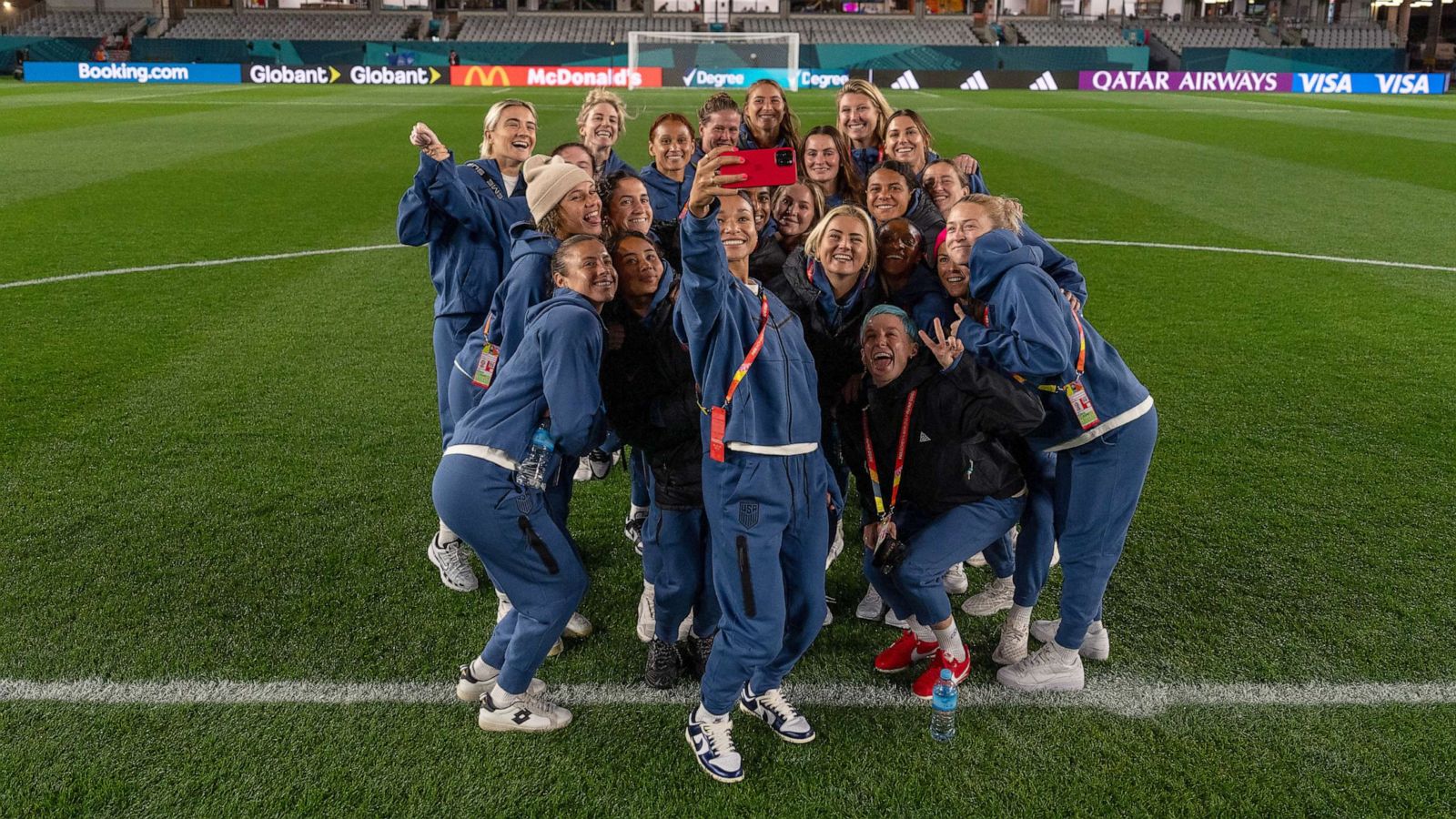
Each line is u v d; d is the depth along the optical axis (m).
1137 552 4.06
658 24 41.75
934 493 3.08
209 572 3.86
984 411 2.93
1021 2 44.28
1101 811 2.69
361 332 6.86
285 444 5.05
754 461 2.74
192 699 3.12
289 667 3.29
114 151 15.33
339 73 34.62
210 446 5.00
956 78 35.47
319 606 3.66
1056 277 3.44
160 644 3.39
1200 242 9.68
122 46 36.00
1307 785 2.77
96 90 29.47
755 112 5.14
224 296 7.70
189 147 16.02
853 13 44.50
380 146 16.48
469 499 2.77
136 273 8.32
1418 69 40.94
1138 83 35.44
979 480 3.05
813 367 2.93
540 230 3.35
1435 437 5.14
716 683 2.78
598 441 2.90
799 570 2.90
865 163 5.22
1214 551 4.06
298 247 9.36
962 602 3.87
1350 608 3.65
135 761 2.85
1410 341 6.64
